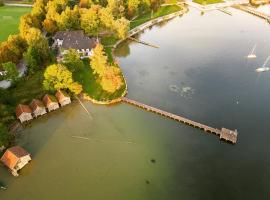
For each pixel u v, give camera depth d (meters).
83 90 124.19
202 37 169.25
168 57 151.00
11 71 121.25
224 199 85.31
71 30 164.25
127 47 161.50
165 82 132.25
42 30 174.12
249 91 125.94
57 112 115.56
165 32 176.25
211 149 100.38
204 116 113.25
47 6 178.75
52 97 116.38
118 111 116.56
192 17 194.62
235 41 164.00
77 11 171.25
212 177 91.25
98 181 90.94
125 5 189.25
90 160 97.31
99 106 118.56
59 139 104.56
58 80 117.69
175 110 116.31
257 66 141.75
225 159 96.88
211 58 148.88
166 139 104.38
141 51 157.12
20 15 190.62
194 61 146.88
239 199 85.25
